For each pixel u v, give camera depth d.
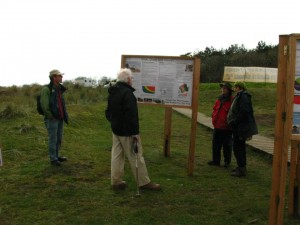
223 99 6.42
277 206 3.49
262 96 19.28
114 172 4.80
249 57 40.38
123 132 4.62
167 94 5.99
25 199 4.43
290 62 3.26
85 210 4.18
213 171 6.05
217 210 4.29
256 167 6.48
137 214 4.08
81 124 9.90
